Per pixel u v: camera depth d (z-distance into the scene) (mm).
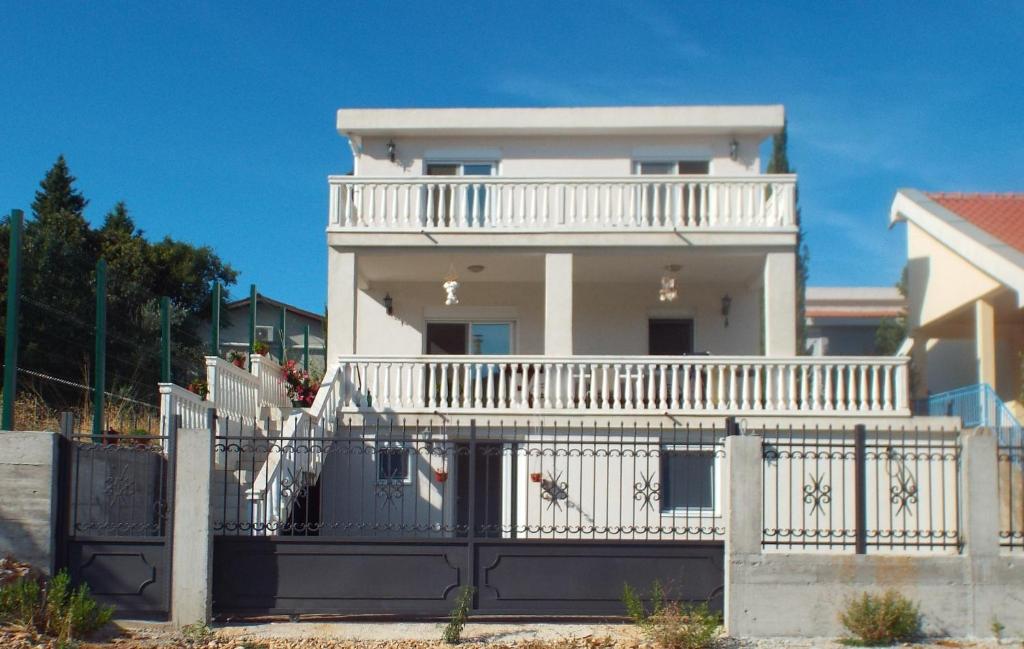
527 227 18531
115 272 32031
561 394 17812
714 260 19078
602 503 17094
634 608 11375
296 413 15852
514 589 11727
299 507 16250
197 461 11594
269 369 21219
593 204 18609
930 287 22406
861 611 11070
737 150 20547
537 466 17312
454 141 20797
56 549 11555
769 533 12688
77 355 17578
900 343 31688
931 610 11266
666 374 18188
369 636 11125
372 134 20547
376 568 11766
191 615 11375
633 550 11781
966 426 19828
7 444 11562
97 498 12977
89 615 10992
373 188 18719
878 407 17172
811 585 11305
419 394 17516
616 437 17172
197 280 35844
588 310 21391
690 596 11664
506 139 20766
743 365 17328
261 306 37000
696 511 17000
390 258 19062
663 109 20125
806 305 34125
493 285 21453
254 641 10930
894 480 16750
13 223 13227
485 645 10820
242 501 14953
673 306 21406
